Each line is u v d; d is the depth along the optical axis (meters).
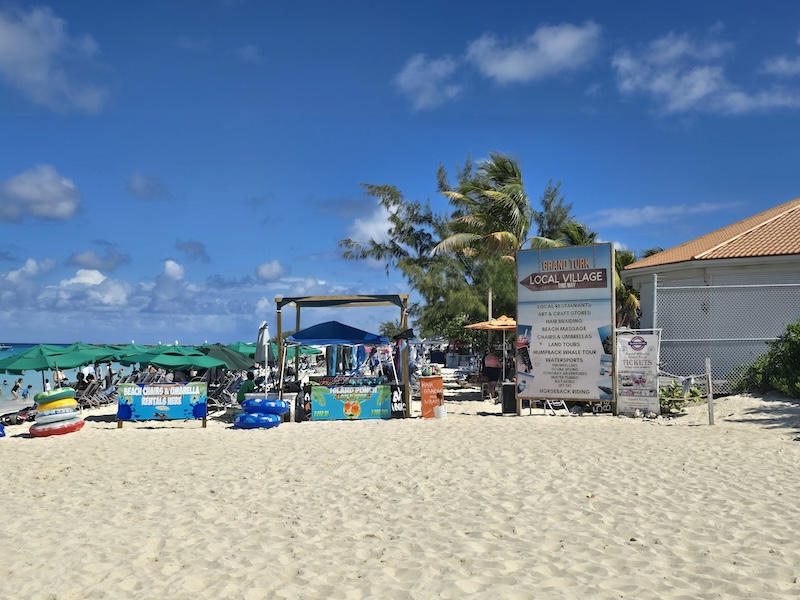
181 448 12.76
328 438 13.44
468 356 33.91
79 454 12.48
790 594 4.90
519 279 16.33
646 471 9.30
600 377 15.62
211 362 20.72
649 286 20.52
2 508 8.36
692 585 5.14
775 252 17.52
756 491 8.02
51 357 22.33
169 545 6.54
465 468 9.85
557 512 7.37
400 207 41.72
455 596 5.03
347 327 17.77
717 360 18.03
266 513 7.71
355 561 5.94
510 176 28.59
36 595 5.32
